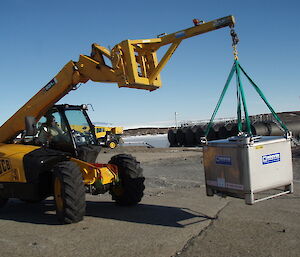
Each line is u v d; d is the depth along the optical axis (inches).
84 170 231.1
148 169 500.1
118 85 226.7
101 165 239.5
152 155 737.6
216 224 197.8
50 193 248.2
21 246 175.8
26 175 241.6
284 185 188.7
